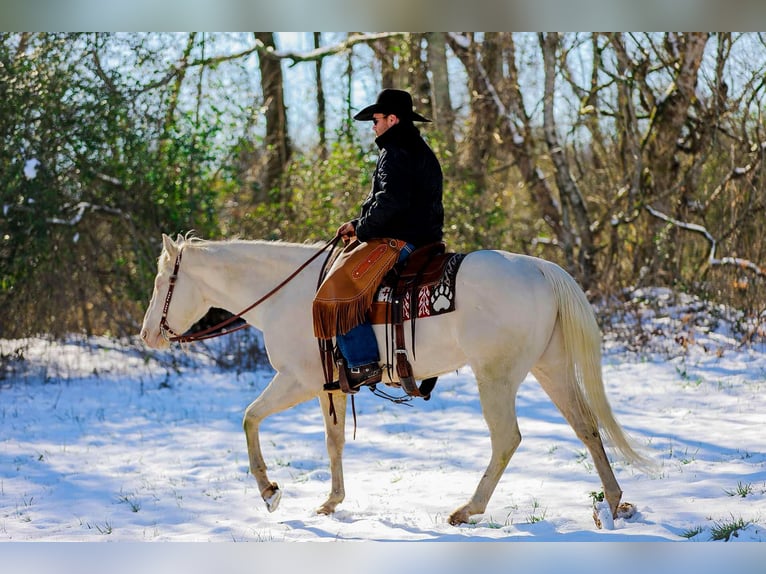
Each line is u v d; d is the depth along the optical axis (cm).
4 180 1388
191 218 1526
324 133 1858
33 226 1401
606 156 1961
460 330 594
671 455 775
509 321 582
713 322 1380
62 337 1488
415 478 770
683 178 1727
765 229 1487
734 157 1645
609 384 1144
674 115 1717
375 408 1097
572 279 604
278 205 1652
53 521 678
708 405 995
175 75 1582
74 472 837
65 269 1465
